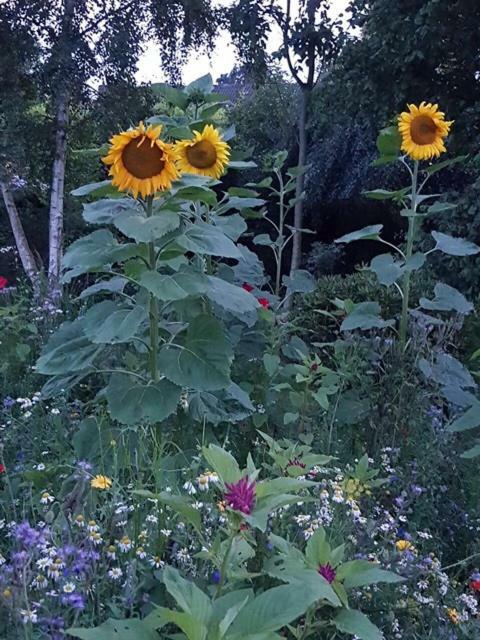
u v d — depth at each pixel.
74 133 11.05
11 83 9.99
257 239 5.06
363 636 1.66
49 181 11.50
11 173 10.00
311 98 10.04
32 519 2.40
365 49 7.83
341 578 1.78
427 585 2.37
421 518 2.96
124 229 2.57
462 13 7.16
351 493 2.56
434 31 7.07
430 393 3.68
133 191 2.65
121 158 2.62
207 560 1.97
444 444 3.37
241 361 3.94
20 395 3.80
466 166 7.51
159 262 2.97
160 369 2.82
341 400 3.70
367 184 10.55
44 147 10.62
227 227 3.96
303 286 4.74
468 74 7.67
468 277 6.77
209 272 4.05
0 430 3.12
